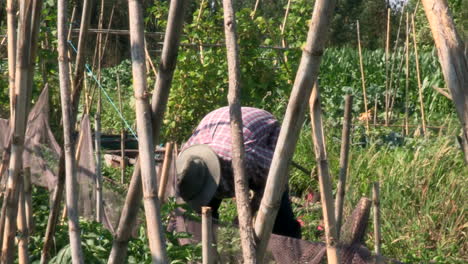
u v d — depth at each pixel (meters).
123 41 25.73
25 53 2.60
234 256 4.65
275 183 1.90
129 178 9.51
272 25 10.34
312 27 1.76
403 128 12.71
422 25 21.91
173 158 6.33
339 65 18.98
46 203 6.69
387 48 14.09
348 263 3.53
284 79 10.26
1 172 3.38
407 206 8.06
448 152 9.00
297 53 10.09
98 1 24.58
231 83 1.99
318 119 2.23
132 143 11.54
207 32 10.43
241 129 1.98
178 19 2.02
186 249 4.97
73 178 2.74
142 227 5.34
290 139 1.85
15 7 2.88
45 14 10.26
